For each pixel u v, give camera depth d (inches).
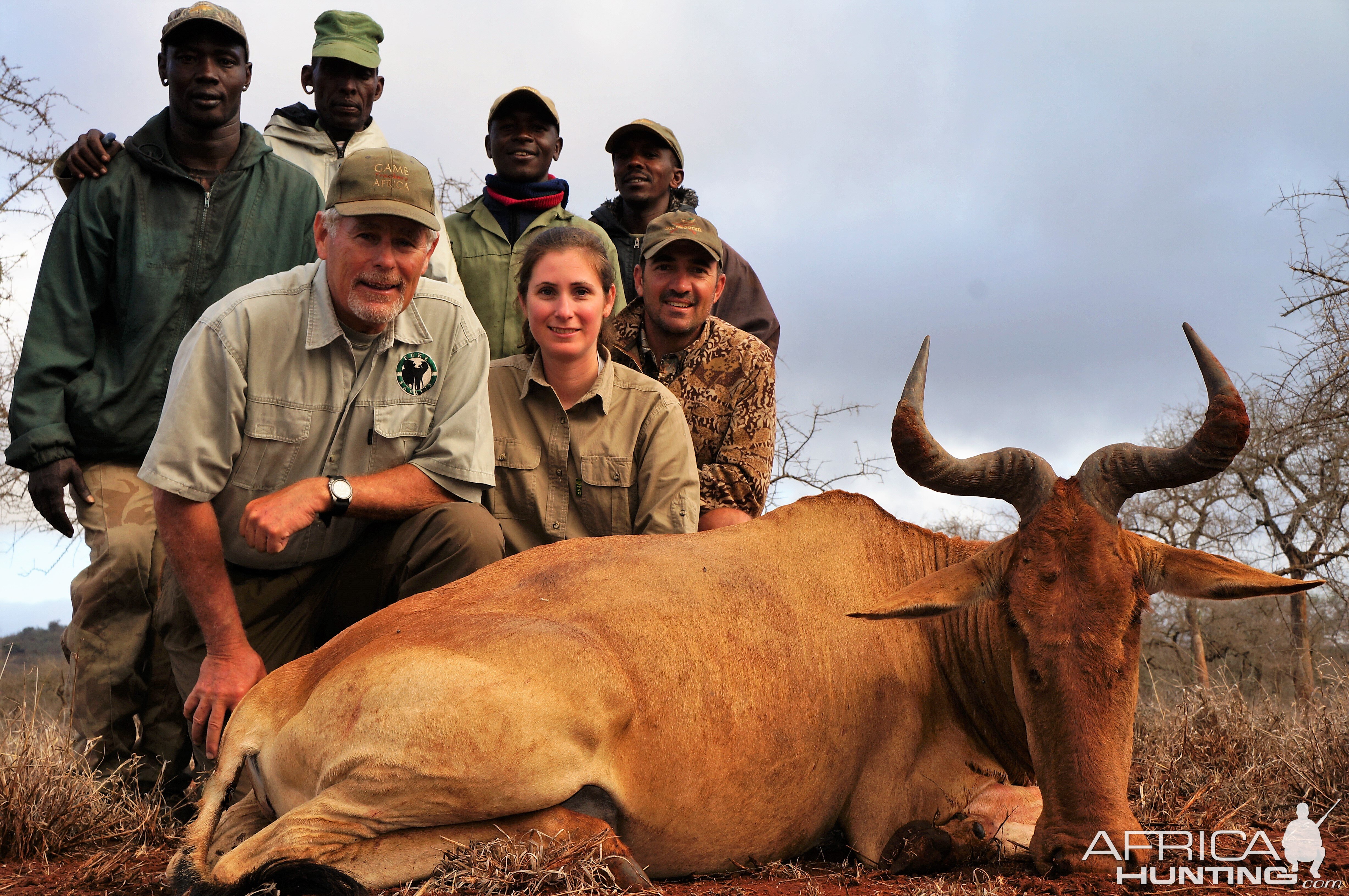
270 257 263.9
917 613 166.6
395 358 212.7
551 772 149.8
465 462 210.2
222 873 140.7
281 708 162.4
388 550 209.3
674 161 345.7
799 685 171.8
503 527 235.3
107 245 256.8
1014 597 164.9
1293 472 577.3
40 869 176.4
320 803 145.9
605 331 254.8
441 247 284.7
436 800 147.2
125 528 243.6
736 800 165.8
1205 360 163.5
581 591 168.7
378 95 324.8
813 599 181.5
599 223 348.8
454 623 158.4
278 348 205.8
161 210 258.8
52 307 251.9
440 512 205.3
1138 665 161.3
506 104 313.6
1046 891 146.9
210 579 197.3
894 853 171.2
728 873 169.8
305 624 221.8
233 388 201.0
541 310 227.9
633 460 236.5
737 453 271.0
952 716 187.3
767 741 167.5
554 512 235.1
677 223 271.9
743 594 175.5
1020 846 173.6
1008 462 172.2
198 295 258.1
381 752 146.3
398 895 141.1
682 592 171.3
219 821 166.4
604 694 154.4
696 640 166.7
